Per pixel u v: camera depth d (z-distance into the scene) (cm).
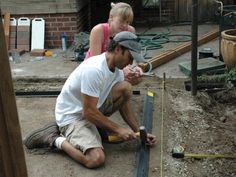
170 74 497
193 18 399
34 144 319
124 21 329
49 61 578
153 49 607
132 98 423
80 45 581
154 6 787
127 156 308
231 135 355
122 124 364
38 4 621
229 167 298
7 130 127
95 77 273
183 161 303
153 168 291
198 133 354
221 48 480
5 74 122
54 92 450
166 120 371
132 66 330
